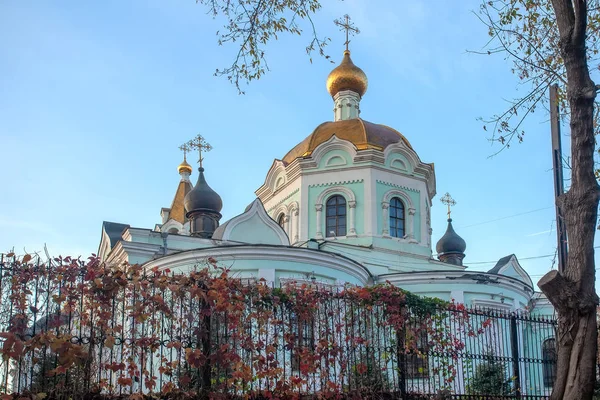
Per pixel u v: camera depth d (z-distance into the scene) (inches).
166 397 423.2
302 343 489.4
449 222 1529.3
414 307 576.4
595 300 411.2
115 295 420.5
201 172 1305.4
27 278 400.8
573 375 406.0
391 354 544.1
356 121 1380.4
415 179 1341.0
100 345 418.9
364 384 513.7
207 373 431.8
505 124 565.9
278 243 1141.1
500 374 708.7
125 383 406.3
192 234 1261.1
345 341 509.0
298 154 1370.6
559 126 565.0
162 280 433.7
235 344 442.0
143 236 1093.8
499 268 1360.7
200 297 439.5
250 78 577.0
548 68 587.2
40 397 372.8
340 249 1204.5
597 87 434.6
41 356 419.2
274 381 516.4
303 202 1295.5
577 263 413.4
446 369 665.0
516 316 665.6
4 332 368.2
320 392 473.4
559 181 553.0
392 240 1264.8
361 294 524.4
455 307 607.8
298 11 564.7
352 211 1266.0
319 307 505.4
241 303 453.4
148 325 460.1
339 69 1486.2
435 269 1288.1
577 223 417.4
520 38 575.8
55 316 396.8
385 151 1304.1
